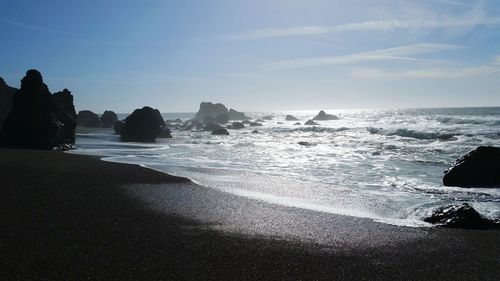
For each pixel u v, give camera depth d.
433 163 22.70
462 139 32.94
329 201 13.33
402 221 10.86
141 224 9.75
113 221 9.94
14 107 31.09
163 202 12.41
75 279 6.27
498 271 7.21
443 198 13.89
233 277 6.61
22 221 9.58
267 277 6.68
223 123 115.50
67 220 9.83
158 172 18.55
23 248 7.64
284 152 31.05
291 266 7.24
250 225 10.04
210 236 8.98
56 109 34.28
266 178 18.06
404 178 18.31
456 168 16.89
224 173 19.47
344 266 7.32
